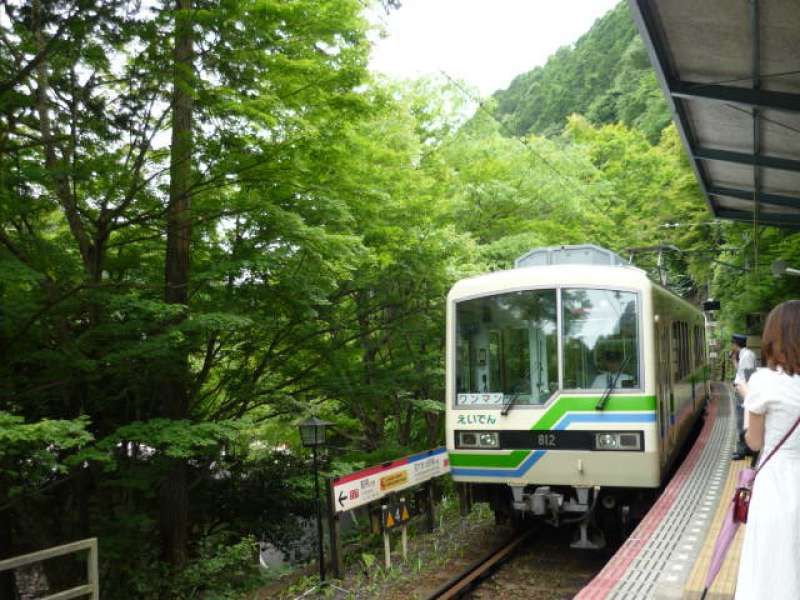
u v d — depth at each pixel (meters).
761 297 21.45
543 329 8.70
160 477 9.84
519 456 8.54
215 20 7.85
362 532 11.80
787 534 2.73
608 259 9.84
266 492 12.98
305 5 8.26
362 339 13.62
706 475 9.19
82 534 9.83
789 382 2.80
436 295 13.08
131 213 9.23
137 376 9.52
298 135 8.59
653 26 9.09
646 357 8.23
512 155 17.83
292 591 8.46
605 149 37.50
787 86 10.34
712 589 4.59
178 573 9.80
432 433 17.56
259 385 11.23
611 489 8.54
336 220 9.80
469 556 9.21
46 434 6.14
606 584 4.98
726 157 14.47
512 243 15.86
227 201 9.33
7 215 8.00
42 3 7.27
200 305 9.77
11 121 7.84
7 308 7.77
